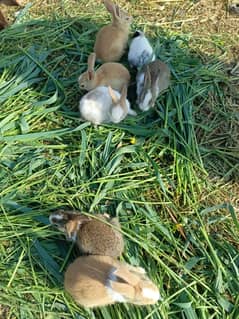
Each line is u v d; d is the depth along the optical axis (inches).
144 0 46.3
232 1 46.1
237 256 32.1
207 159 36.5
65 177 35.1
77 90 39.5
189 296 30.4
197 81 40.3
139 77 37.5
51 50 41.7
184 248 32.4
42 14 44.8
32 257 31.8
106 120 37.1
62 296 30.6
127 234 32.0
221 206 34.2
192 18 45.2
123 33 40.4
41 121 38.0
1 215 33.2
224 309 30.2
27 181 34.8
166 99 38.9
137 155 36.1
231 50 42.9
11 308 30.3
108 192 34.3
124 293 27.4
